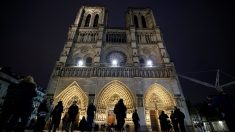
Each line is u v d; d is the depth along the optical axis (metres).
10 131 10.51
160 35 52.94
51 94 37.19
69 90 39.22
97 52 46.19
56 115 16.02
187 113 36.53
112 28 55.25
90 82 39.97
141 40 52.59
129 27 55.09
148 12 62.66
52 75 41.00
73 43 49.66
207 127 44.22
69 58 46.31
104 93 39.06
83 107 36.88
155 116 38.16
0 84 37.12
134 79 40.84
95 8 62.06
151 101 40.22
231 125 10.93
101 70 42.38
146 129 32.78
